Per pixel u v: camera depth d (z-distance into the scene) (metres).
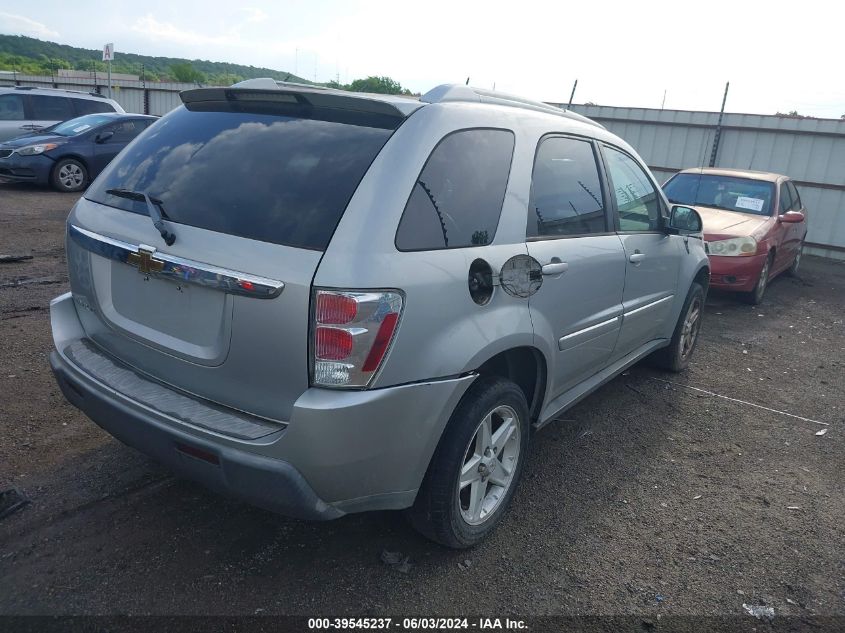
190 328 2.54
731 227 8.23
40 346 4.93
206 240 2.45
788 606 2.80
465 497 3.00
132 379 2.74
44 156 12.25
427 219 2.56
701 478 3.87
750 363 6.14
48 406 4.03
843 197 12.86
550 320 3.22
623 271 3.93
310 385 2.31
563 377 3.57
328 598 2.65
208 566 2.77
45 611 2.47
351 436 2.32
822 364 6.29
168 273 2.48
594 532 3.24
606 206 3.87
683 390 5.27
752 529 3.36
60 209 10.70
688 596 2.83
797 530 3.38
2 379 4.33
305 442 2.29
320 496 2.41
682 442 4.33
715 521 3.41
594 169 3.83
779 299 9.16
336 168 2.51
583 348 3.66
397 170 2.50
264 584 2.70
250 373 2.41
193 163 2.77
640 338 4.57
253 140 2.75
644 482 3.77
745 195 9.03
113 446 3.64
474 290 2.71
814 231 13.28
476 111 2.96
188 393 2.62
